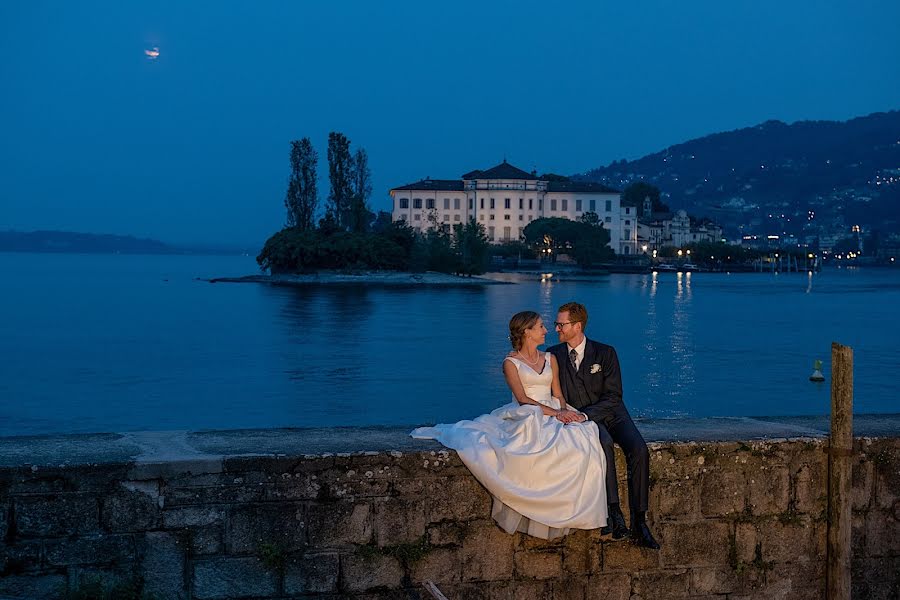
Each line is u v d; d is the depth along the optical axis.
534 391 7.01
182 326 68.88
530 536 6.79
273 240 154.25
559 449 6.55
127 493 6.16
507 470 6.51
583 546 6.92
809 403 34.88
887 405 35.12
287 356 49.47
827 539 7.36
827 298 120.81
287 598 6.42
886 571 7.50
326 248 151.00
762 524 7.27
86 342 57.66
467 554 6.74
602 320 77.12
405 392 37.00
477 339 58.25
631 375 42.22
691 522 7.15
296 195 154.75
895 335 63.69
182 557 6.25
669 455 7.12
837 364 7.24
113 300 104.94
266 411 32.94
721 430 7.58
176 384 39.41
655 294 122.62
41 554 6.04
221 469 6.30
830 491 7.29
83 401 35.22
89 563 6.11
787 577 7.33
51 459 6.17
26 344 56.47
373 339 58.38
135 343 56.84
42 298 109.69
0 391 37.50
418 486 6.64
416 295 111.06
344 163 155.12
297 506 6.44
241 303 97.00
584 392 7.12
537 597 6.85
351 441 6.88
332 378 41.03
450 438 6.79
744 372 43.47
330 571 6.50
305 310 85.62
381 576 6.59
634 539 6.92
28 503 6.01
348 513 6.53
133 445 6.62
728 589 7.22
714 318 80.44
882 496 7.48
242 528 6.35
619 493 7.03
